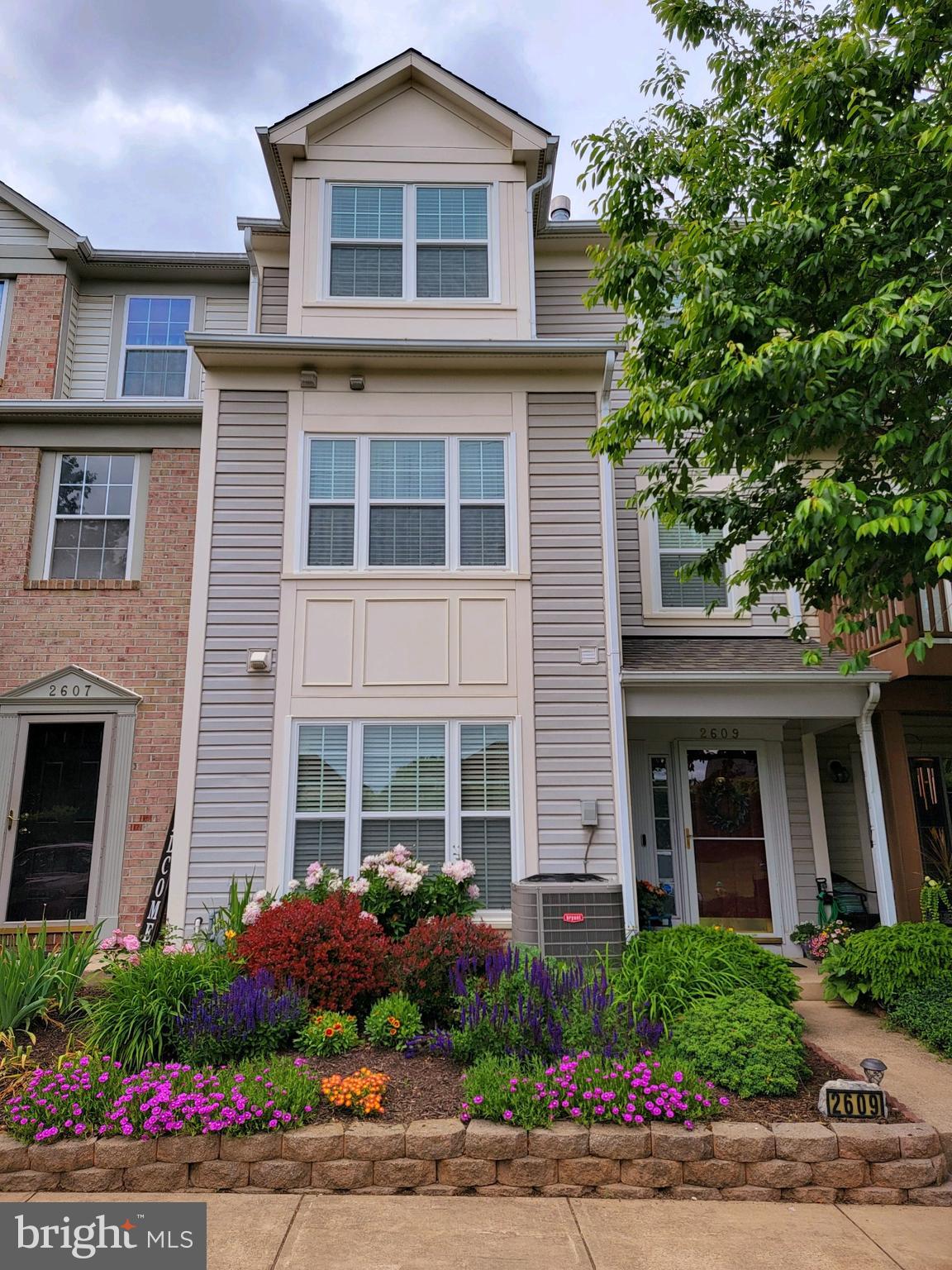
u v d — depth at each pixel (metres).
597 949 6.50
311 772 8.04
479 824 8.02
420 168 9.63
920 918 8.93
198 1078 4.49
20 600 9.35
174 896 7.65
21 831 8.86
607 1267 3.40
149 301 11.55
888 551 5.68
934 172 5.76
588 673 8.32
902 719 10.05
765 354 5.45
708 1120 4.38
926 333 4.99
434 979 5.88
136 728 9.10
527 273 9.40
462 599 8.44
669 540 10.27
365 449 8.74
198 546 8.39
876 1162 4.14
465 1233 3.68
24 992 5.39
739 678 8.12
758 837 9.25
